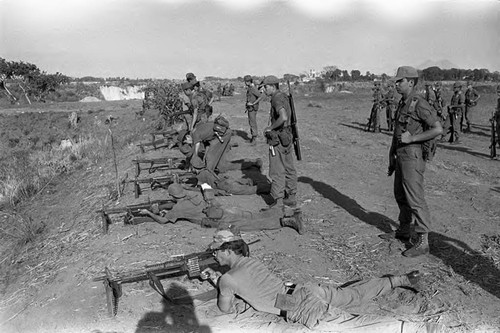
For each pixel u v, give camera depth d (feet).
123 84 204.44
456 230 18.78
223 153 25.34
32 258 19.74
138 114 67.82
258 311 12.80
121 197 25.29
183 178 25.05
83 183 32.71
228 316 12.74
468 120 55.11
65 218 24.81
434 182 27.53
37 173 37.06
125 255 17.07
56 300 14.85
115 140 50.01
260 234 18.57
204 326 12.34
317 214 21.03
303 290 12.37
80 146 49.47
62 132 79.10
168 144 39.50
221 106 89.40
